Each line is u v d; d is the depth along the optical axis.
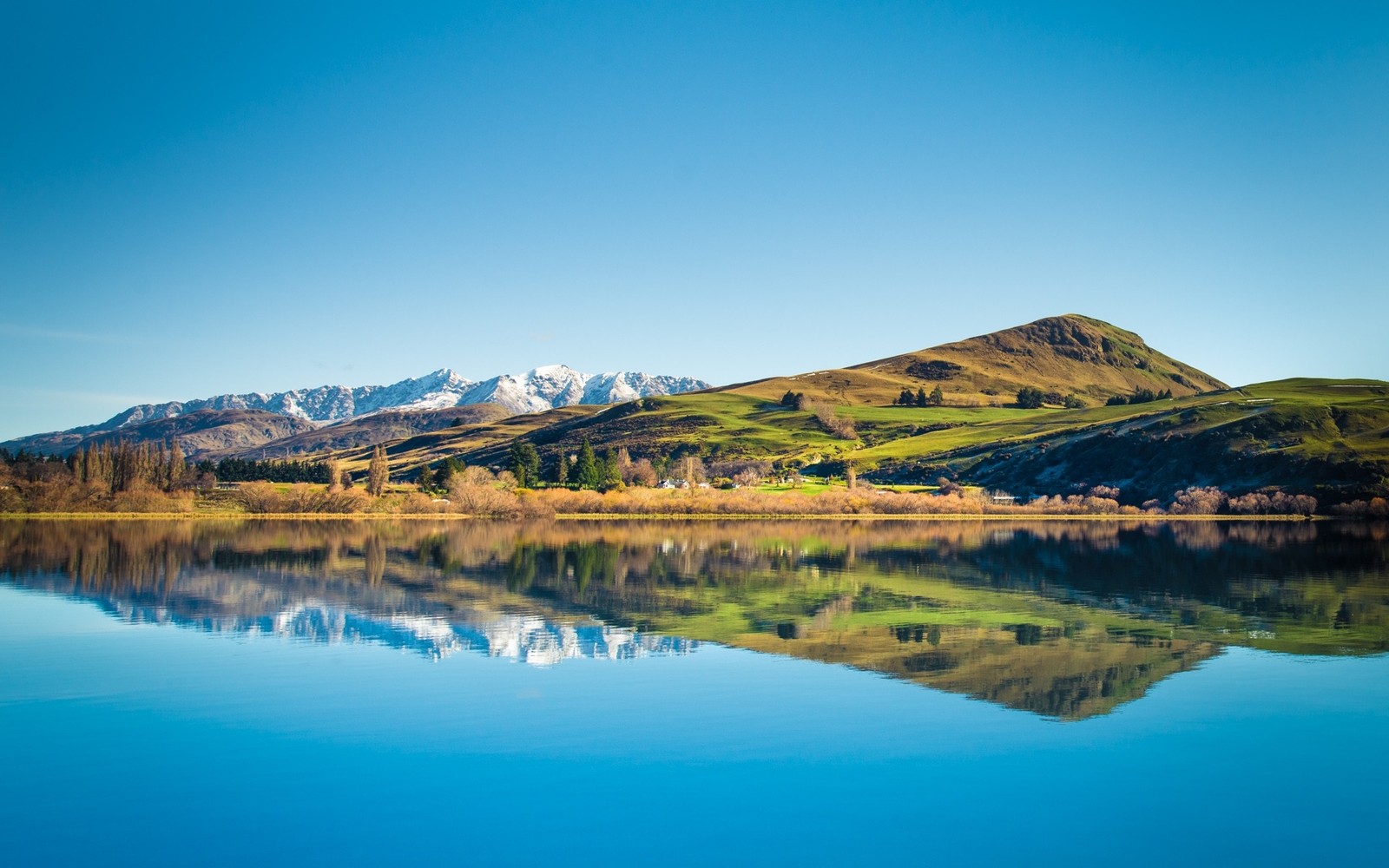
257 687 33.94
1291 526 135.88
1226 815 23.33
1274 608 54.00
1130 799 24.17
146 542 94.31
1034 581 67.50
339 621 47.97
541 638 43.62
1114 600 57.56
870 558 85.56
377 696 32.78
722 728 29.34
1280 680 36.12
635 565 77.94
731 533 121.81
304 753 26.98
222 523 131.00
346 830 22.14
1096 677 36.34
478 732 28.84
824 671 37.00
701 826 22.44
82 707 31.27
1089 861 20.97
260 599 55.28
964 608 53.81
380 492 169.62
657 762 26.39
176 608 51.66
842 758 26.91
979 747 27.83
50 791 24.19
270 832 21.98
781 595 59.22
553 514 153.38
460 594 58.78
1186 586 64.38
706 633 45.41
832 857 21.06
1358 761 26.88
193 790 24.25
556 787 24.61
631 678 35.66
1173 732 29.42
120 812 22.94
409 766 25.92
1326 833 22.36
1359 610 53.25
